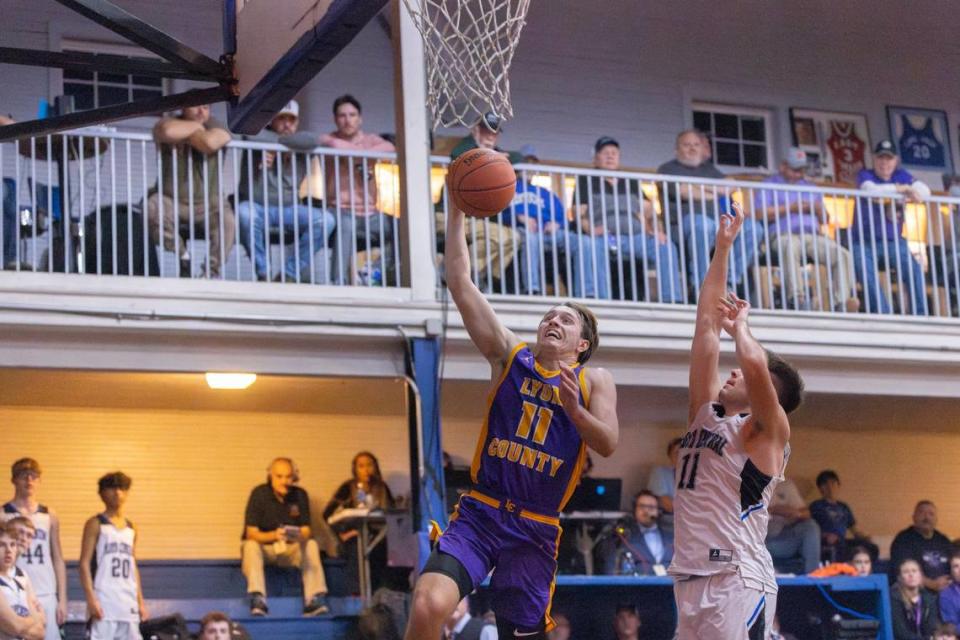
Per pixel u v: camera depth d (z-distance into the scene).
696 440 6.33
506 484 6.19
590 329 6.49
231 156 14.38
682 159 15.27
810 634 14.81
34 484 12.72
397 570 14.43
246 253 13.05
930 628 14.71
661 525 15.36
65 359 12.35
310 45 7.44
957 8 19.55
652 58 18.25
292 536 14.43
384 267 13.15
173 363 12.63
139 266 13.27
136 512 15.66
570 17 17.97
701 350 6.47
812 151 18.69
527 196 13.84
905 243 15.13
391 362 13.16
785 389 6.52
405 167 13.36
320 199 13.71
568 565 14.80
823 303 14.85
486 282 13.81
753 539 6.20
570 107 17.75
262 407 16.19
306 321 12.75
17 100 15.47
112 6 8.18
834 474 16.73
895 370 14.79
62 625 12.89
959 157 19.34
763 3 18.88
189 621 14.70
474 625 12.70
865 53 19.23
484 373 13.36
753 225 14.01
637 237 14.39
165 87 16.06
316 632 14.04
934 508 16.31
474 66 8.13
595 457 17.34
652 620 15.01
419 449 12.76
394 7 13.59
